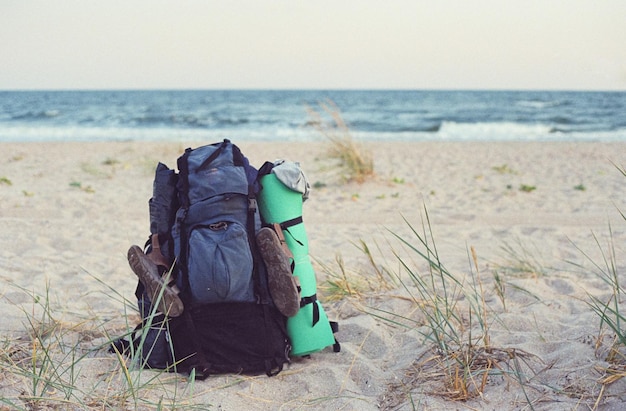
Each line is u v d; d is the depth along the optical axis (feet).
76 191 31.01
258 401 9.29
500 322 11.35
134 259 9.86
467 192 30.94
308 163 41.65
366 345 11.24
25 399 8.60
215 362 9.96
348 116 114.83
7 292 13.87
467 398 8.89
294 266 10.66
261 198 10.77
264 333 10.10
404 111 131.85
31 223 22.18
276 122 95.96
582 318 11.43
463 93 245.24
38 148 52.16
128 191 31.22
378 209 26.58
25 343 10.94
